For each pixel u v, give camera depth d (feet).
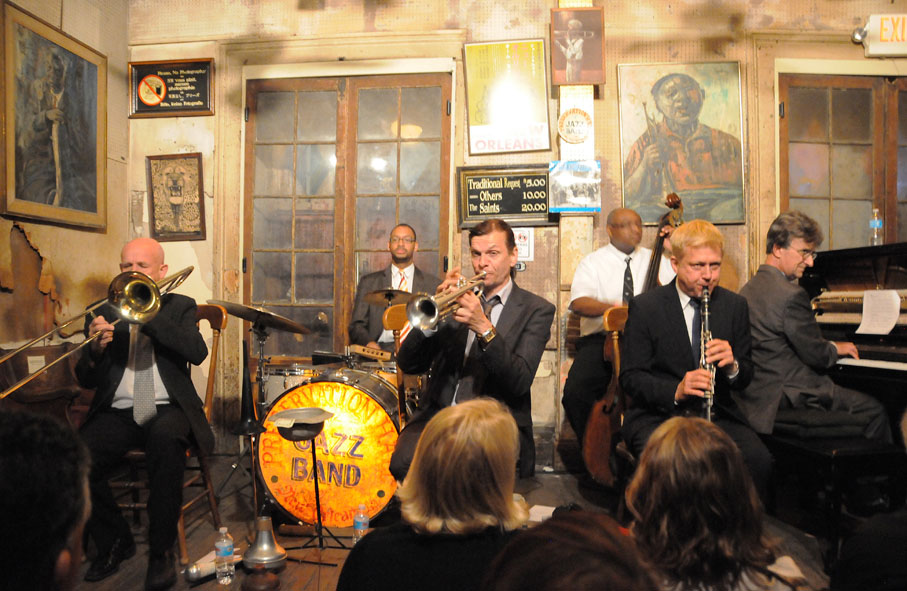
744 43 14.05
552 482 13.01
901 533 3.38
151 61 14.84
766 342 10.07
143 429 9.16
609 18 14.12
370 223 14.75
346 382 9.66
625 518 8.91
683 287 8.53
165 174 14.88
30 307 11.85
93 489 8.49
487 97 14.19
